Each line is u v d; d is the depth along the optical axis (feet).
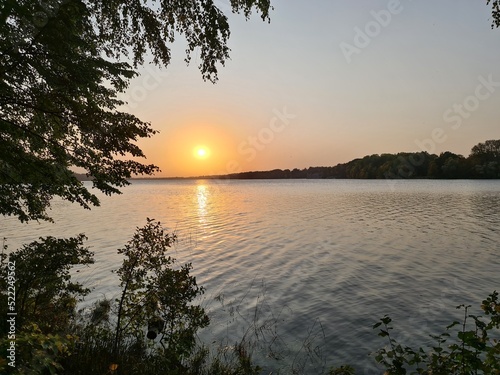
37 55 15.40
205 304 36.73
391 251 62.49
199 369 21.99
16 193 19.74
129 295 23.94
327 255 60.18
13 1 12.53
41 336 9.37
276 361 24.98
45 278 19.49
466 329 30.60
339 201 182.29
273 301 37.93
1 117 16.97
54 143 18.42
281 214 123.95
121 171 20.39
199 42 22.95
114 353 18.42
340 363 24.99
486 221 99.19
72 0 14.33
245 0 20.89
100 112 17.94
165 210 142.92
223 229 90.12
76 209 145.48
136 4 21.22
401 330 30.53
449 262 53.62
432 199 185.06
